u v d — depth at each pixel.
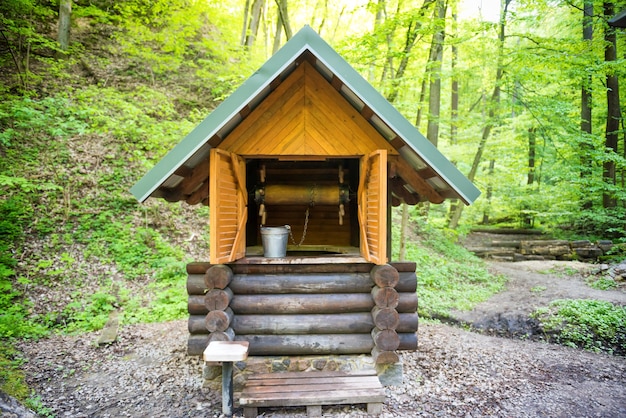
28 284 7.36
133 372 5.23
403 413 4.22
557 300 8.58
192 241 9.98
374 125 4.77
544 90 13.66
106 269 8.32
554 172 13.98
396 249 11.77
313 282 4.91
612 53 12.80
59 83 12.27
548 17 16.33
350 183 6.13
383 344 4.61
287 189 5.77
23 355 5.54
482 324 8.05
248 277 4.94
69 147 10.81
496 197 17.45
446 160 4.13
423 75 10.12
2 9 10.90
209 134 3.97
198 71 13.54
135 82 14.03
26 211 8.80
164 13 13.85
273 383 4.34
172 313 7.45
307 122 4.75
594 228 15.20
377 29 9.66
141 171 10.99
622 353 6.64
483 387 4.94
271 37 22.92
